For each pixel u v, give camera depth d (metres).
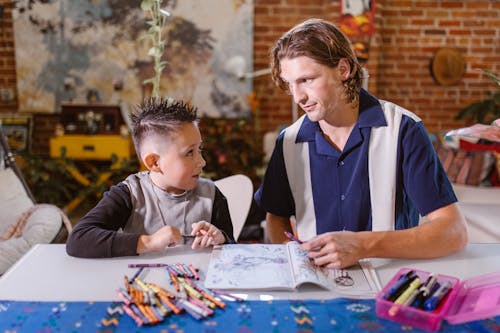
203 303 0.79
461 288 0.84
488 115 3.81
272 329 0.72
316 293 0.84
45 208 1.90
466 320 0.74
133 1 3.77
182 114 1.13
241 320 0.75
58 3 3.77
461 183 2.96
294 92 1.08
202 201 1.23
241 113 3.97
